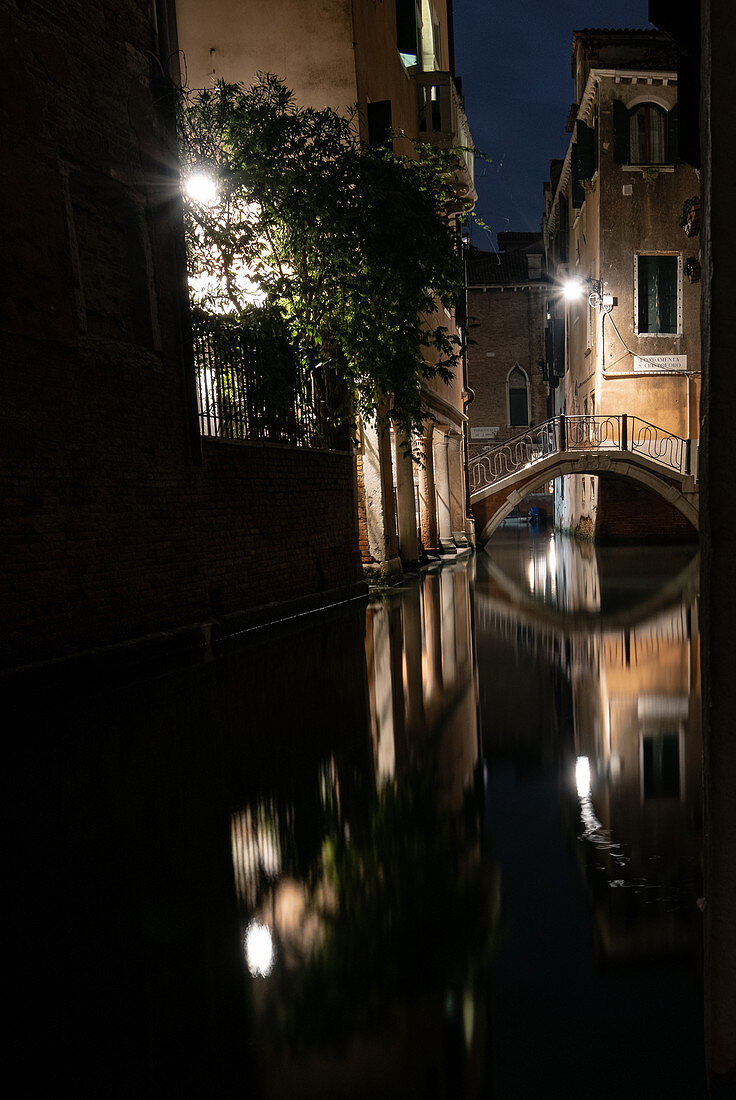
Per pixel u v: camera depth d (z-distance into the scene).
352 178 11.20
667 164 25.83
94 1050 2.03
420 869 3.06
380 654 8.27
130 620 8.10
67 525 7.29
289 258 11.45
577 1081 1.83
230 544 10.09
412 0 18.97
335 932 2.58
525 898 2.77
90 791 4.16
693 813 3.59
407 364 12.41
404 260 11.35
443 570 19.06
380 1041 2.00
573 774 4.21
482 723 5.36
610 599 12.45
